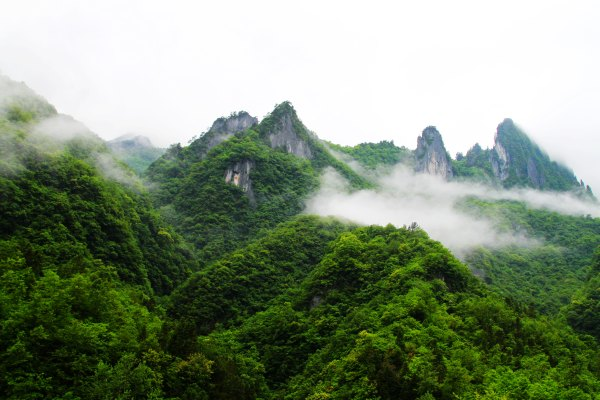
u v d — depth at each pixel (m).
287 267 117.00
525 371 61.28
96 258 90.75
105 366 48.53
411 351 64.81
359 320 79.94
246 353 84.00
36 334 47.41
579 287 155.62
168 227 130.88
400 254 102.75
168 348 61.50
